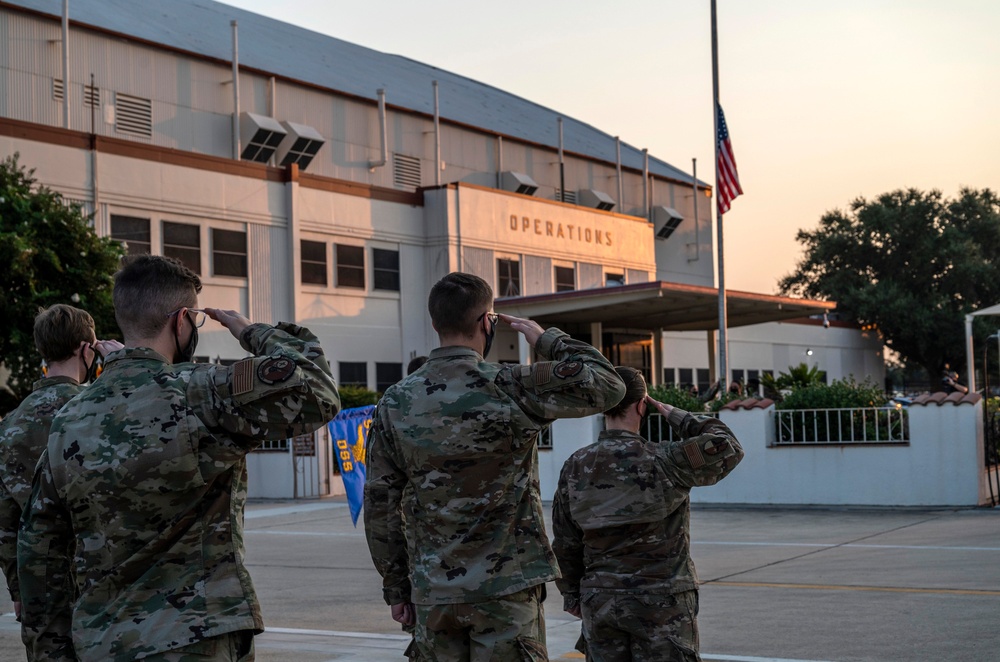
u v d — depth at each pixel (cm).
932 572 970
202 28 3641
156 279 325
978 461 1557
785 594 885
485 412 374
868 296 5991
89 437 311
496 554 373
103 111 2908
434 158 3834
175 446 306
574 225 3884
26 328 2083
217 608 308
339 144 3516
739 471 1728
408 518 386
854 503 1639
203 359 2772
